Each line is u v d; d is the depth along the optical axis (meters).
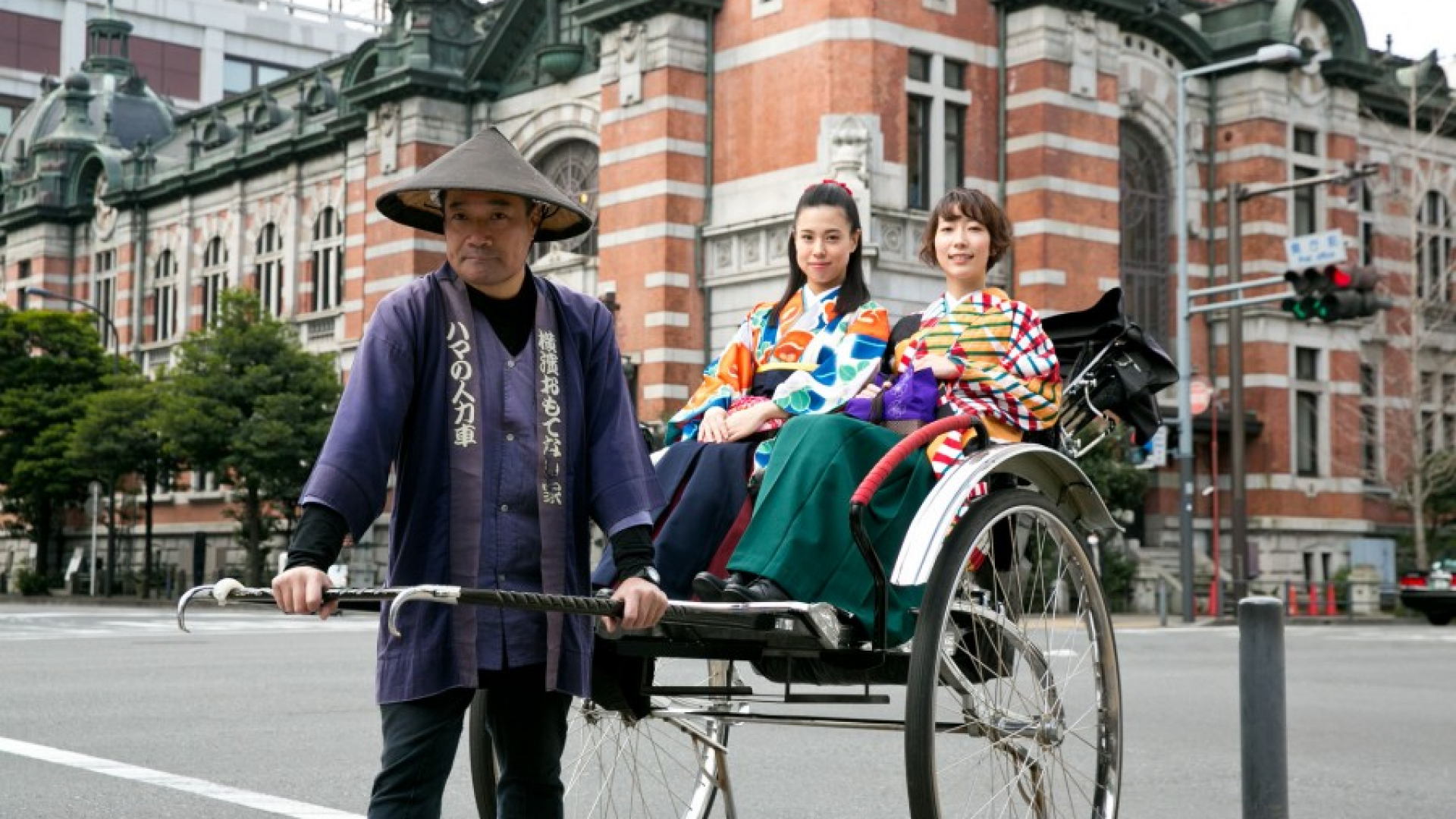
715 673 5.36
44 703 10.38
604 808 6.02
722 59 30.11
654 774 6.72
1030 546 5.14
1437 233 38.28
